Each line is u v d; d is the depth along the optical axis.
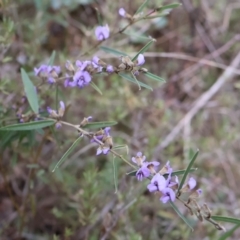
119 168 0.93
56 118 0.69
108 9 1.08
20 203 0.97
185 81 1.17
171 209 0.97
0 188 0.98
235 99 1.13
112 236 0.89
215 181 1.02
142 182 0.86
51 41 1.14
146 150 0.94
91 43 1.04
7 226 0.93
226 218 0.64
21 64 0.94
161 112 1.06
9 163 0.96
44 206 0.96
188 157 0.96
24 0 1.09
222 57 1.20
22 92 0.84
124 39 1.03
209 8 1.24
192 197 0.63
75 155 0.93
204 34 1.20
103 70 0.69
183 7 1.20
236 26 1.24
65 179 0.92
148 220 0.95
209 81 1.17
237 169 1.06
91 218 0.84
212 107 1.12
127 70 0.68
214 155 1.05
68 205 0.94
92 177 0.85
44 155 0.94
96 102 1.01
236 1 1.24
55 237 0.83
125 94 1.01
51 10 1.14
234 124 1.12
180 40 1.21
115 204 0.89
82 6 1.19
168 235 0.94
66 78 0.71
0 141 0.79
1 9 0.84
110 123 0.69
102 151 0.66
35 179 0.96
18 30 0.99
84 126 0.69
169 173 0.63
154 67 1.15
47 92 0.79
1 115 0.80
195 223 0.93
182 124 1.04
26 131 0.77
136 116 1.04
